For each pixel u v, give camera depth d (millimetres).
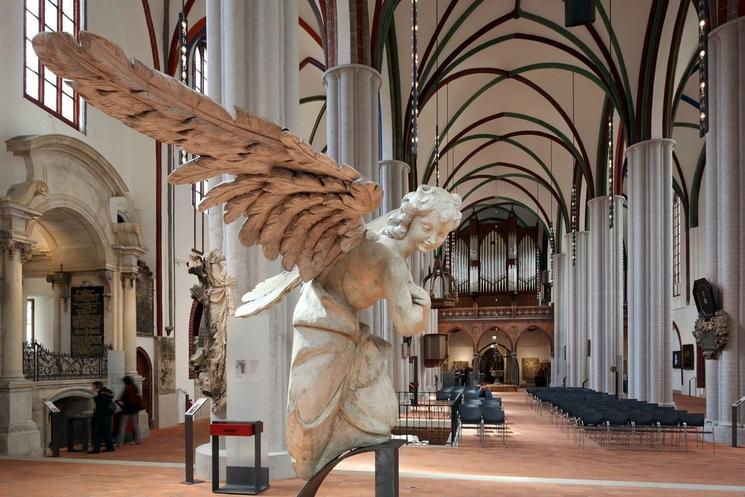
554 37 23641
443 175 35188
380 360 3541
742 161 12820
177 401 18375
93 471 8656
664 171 19766
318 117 27047
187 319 19766
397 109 21188
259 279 8008
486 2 22125
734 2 13031
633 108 20422
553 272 40438
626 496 7035
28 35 13781
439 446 11867
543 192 40406
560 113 28328
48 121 14117
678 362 33438
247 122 2475
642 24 19766
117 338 15344
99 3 16234
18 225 12180
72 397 14312
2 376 11680
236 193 2910
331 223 3182
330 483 7324
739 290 12820
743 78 12875
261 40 8266
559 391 24031
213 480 6969
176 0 18672
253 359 6992
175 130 2396
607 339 26500
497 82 27578
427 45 21766
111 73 2025
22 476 8336
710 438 13094
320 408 3240
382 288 3334
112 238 15555
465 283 47625
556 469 9203
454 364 45188
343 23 15531
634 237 19797
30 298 16125
